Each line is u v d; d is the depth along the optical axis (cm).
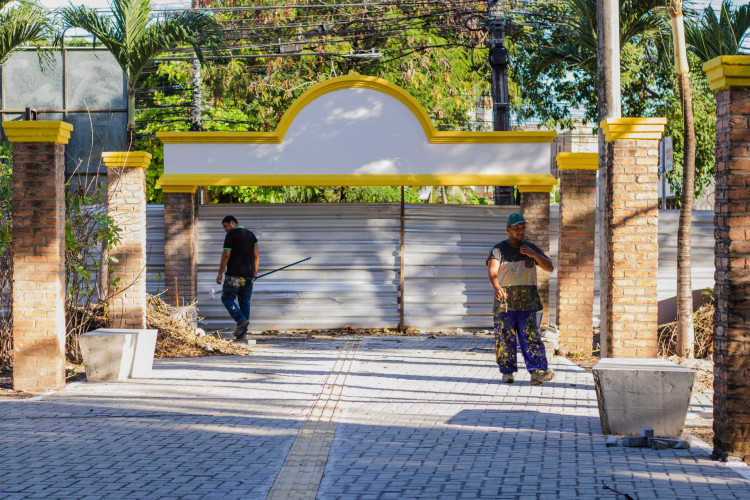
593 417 742
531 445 634
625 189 995
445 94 2503
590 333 1229
